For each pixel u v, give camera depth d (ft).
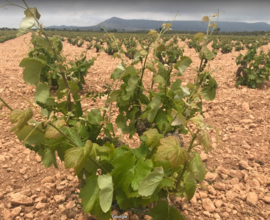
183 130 6.38
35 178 8.88
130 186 5.12
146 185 4.20
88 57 47.24
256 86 23.63
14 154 10.53
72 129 5.54
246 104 17.03
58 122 4.55
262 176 9.13
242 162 10.02
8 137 12.32
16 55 46.65
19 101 17.87
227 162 10.37
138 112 7.14
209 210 7.46
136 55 5.97
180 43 115.34
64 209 7.23
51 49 5.50
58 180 8.70
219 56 56.34
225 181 8.95
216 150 11.39
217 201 7.80
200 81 5.83
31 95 19.34
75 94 6.24
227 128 13.91
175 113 4.84
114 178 4.96
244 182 9.00
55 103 5.69
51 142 5.20
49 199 7.68
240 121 14.70
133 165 5.08
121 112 6.87
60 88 5.95
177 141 4.28
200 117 4.41
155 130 4.76
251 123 14.33
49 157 5.49
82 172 6.29
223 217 7.22
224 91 21.61
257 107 17.34
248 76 22.90
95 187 4.88
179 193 5.62
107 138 7.41
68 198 7.75
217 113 16.10
